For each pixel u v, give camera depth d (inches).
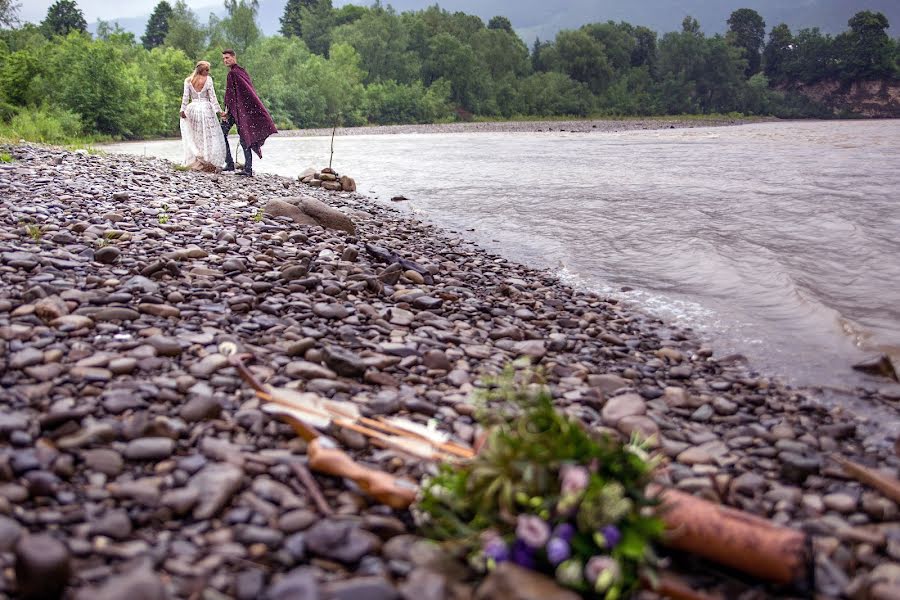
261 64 3171.8
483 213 569.9
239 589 103.5
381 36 4370.1
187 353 188.7
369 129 3058.6
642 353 255.4
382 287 280.1
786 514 142.3
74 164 558.9
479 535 115.3
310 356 197.6
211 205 422.6
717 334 285.1
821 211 554.3
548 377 214.4
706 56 6678.2
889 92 7504.9
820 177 824.9
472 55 4827.8
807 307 311.3
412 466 144.0
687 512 119.9
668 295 343.9
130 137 1836.9
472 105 4781.0
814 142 1627.7
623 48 6855.3
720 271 377.7
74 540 109.6
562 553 106.0
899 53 7711.6
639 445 142.5
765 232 476.1
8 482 122.6
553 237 477.1
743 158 1144.2
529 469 113.2
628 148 1475.1
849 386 228.4
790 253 414.6
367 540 116.8
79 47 1764.3
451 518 119.9
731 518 117.6
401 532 124.1
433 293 292.4
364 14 4621.1
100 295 221.0
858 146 1445.6
